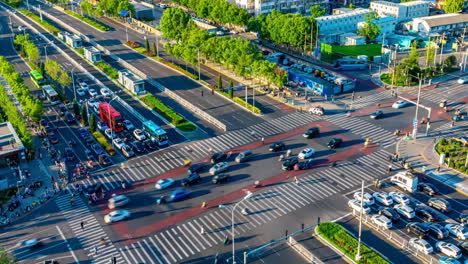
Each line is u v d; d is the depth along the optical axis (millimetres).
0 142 122875
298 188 108062
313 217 97750
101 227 96250
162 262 85750
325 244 89188
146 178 114000
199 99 159000
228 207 100312
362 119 142375
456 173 112750
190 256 87125
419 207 98062
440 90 162750
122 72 172375
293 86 169125
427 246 86062
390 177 111500
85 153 125812
